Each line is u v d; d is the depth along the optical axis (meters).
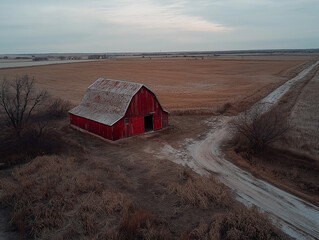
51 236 13.15
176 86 71.31
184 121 37.16
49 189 17.53
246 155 24.44
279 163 22.89
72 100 51.66
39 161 21.95
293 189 18.33
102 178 19.58
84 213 14.73
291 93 56.16
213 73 104.06
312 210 15.81
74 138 30.12
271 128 25.52
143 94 30.53
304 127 31.80
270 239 12.94
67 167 20.98
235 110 42.09
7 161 22.64
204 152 25.58
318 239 13.31
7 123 31.81
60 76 92.62
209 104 47.03
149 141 28.95
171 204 16.28
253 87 66.38
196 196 16.70
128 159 23.75
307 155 23.45
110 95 32.16
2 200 16.34
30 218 14.65
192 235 13.17
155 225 13.98
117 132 28.69
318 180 19.81
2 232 13.57
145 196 17.25
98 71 110.81
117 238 12.80
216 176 20.30
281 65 137.88
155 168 21.47
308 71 104.75
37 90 60.72
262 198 17.12
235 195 17.52
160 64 155.88
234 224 13.80
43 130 30.75
